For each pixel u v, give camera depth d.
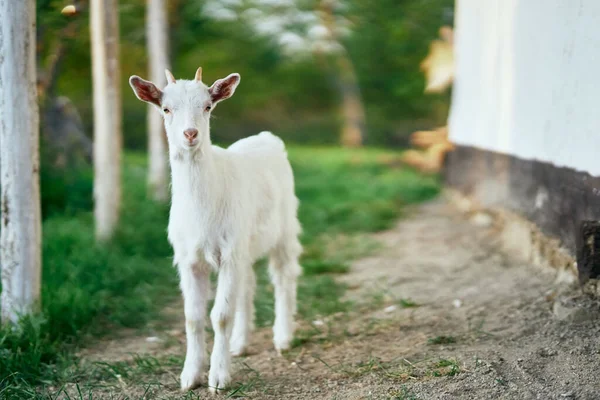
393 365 4.24
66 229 7.75
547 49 5.81
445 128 12.44
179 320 5.71
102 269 6.57
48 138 10.80
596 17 4.71
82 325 5.36
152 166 9.52
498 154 7.69
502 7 7.58
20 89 4.75
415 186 12.86
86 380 4.34
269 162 4.79
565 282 5.25
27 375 4.30
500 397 3.63
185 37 13.27
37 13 7.45
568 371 3.87
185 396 3.96
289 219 4.94
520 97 6.75
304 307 5.83
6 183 4.84
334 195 11.95
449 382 3.85
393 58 24.92
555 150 5.56
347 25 24.69
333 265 7.16
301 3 24.56
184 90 3.89
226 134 26.47
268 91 28.25
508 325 4.74
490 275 6.19
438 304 5.50
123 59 15.70
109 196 7.56
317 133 28.02
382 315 5.42
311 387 4.07
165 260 7.28
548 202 5.75
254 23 24.69
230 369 4.19
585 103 4.89
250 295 4.84
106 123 7.51
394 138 26.62
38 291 5.00
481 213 8.61
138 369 4.50
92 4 7.40
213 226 4.02
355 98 26.94
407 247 8.08
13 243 4.87
